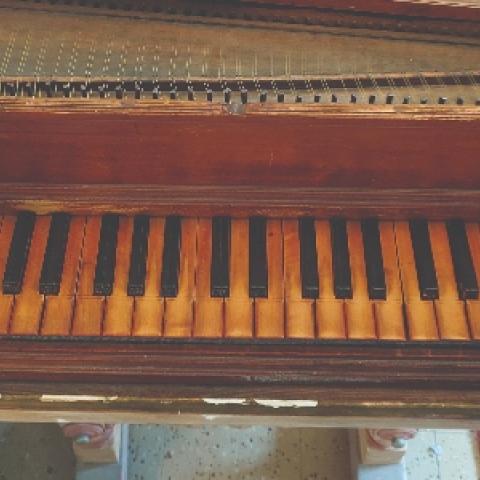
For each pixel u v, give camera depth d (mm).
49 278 583
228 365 579
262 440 990
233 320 578
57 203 602
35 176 588
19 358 573
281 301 586
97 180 593
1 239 604
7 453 968
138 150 555
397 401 583
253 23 659
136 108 517
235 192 597
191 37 648
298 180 588
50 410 588
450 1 642
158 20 661
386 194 599
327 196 599
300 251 603
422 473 972
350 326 578
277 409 588
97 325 575
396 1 638
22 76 608
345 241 606
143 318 578
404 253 605
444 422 596
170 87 604
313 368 579
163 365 578
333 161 566
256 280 587
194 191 597
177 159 564
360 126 526
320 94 604
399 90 610
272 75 619
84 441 861
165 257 596
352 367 579
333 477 966
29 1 672
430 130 529
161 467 970
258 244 603
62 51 634
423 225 616
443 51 642
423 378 580
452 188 598
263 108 519
